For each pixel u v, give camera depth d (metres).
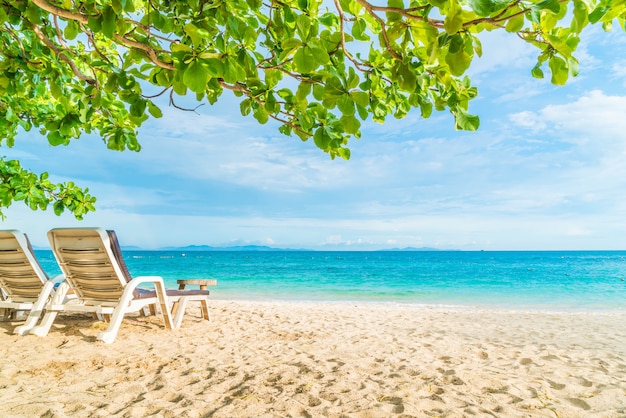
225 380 3.55
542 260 74.50
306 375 3.76
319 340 5.60
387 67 2.49
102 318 6.18
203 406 2.94
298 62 1.89
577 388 3.53
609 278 31.02
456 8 1.24
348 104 1.96
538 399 3.22
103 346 4.52
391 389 3.39
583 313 10.34
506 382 3.63
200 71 1.73
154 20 2.40
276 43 2.50
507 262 65.12
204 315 6.94
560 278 31.44
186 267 47.09
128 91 2.56
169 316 5.68
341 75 2.14
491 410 2.96
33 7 2.46
